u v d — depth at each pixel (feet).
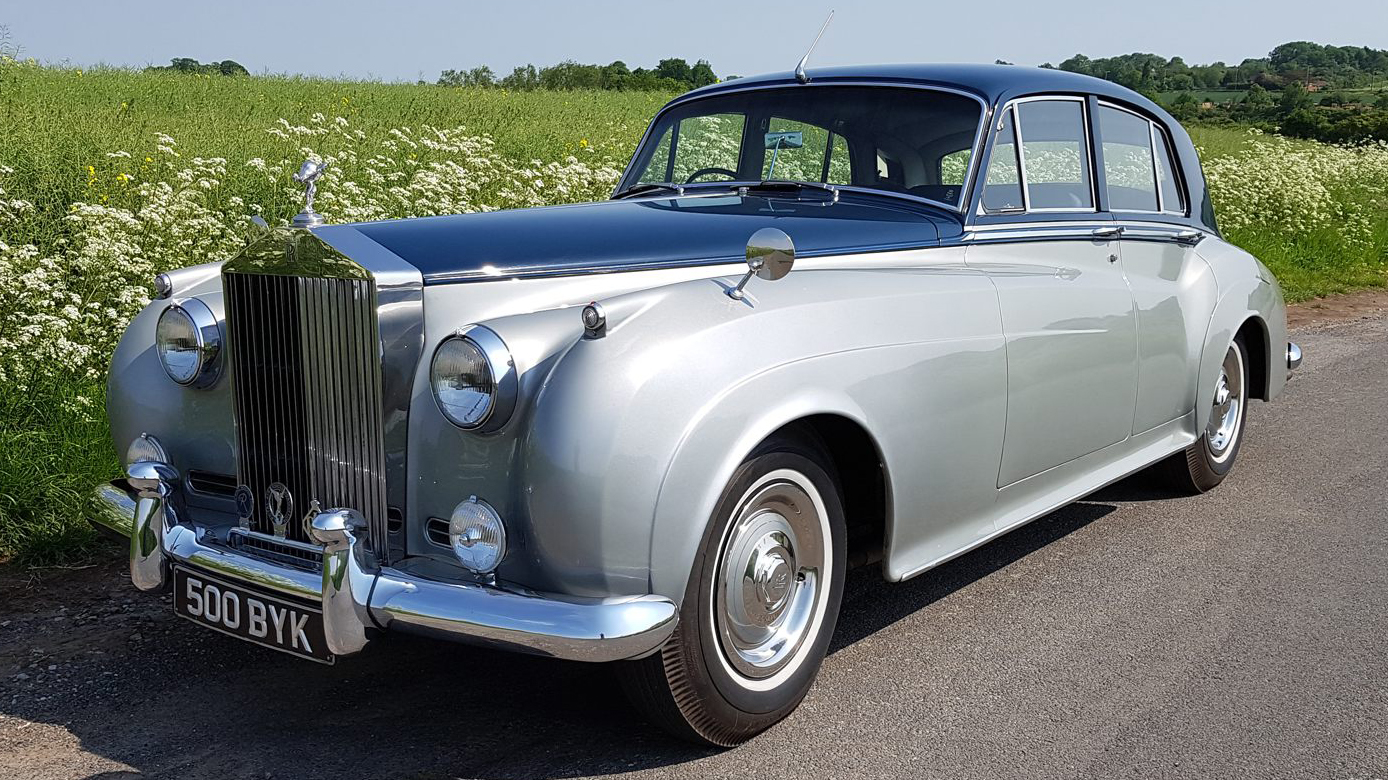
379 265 8.29
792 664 9.37
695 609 8.30
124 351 10.32
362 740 9.02
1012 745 9.08
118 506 9.91
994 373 10.78
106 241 17.42
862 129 12.59
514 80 85.10
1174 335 14.26
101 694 9.75
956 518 10.75
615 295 8.97
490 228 9.66
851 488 10.36
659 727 8.87
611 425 7.71
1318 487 16.70
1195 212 15.92
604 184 28.02
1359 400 22.40
